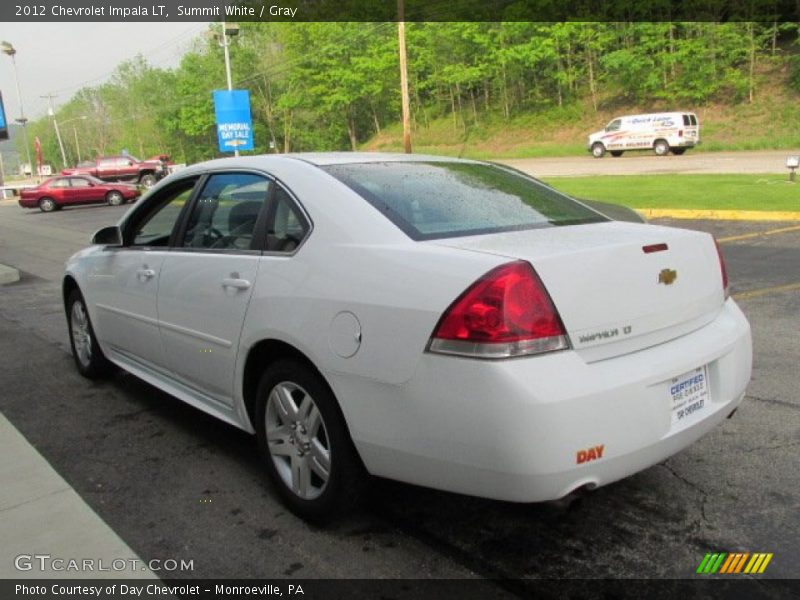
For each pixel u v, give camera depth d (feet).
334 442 9.85
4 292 33.32
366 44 199.82
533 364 8.05
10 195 162.91
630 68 159.74
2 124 68.28
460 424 8.23
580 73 176.96
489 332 8.06
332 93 203.72
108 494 11.80
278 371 10.63
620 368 8.61
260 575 9.36
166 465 12.90
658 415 8.82
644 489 11.30
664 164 94.02
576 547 9.80
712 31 147.84
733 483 11.38
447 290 8.45
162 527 10.68
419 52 194.70
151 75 272.51
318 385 9.96
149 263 13.85
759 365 16.97
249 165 12.30
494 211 10.90
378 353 8.94
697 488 11.27
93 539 10.27
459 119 206.90
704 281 10.13
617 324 8.77
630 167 93.15
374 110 223.51
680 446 9.28
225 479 12.26
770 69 150.71
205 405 12.92
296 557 9.77
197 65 224.33
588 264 8.68
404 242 9.48
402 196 10.69
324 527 10.53
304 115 227.61
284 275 10.44
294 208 10.93
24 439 14.15
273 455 11.08
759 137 129.70
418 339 8.55
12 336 23.45
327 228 10.23
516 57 174.50
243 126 106.83
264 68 223.30
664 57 155.02
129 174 144.56
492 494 8.32
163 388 14.17
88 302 16.62
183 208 13.50
